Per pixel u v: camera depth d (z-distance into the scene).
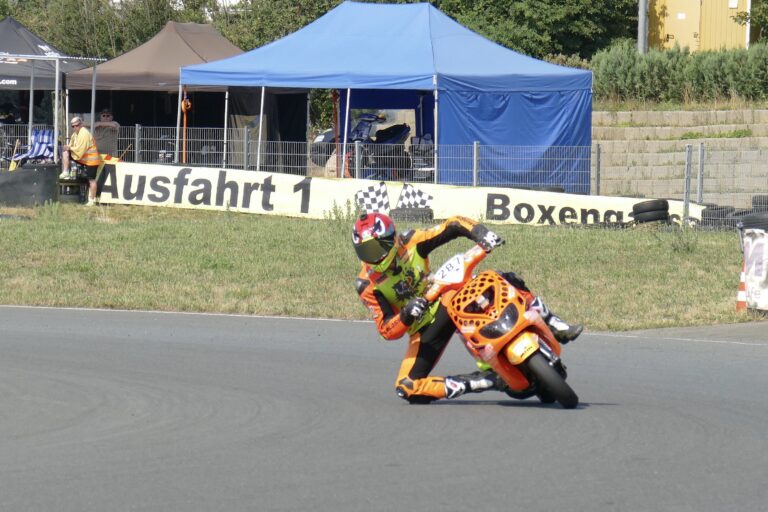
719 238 36.00
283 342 22.73
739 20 71.56
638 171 55.34
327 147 49.75
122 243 35.34
